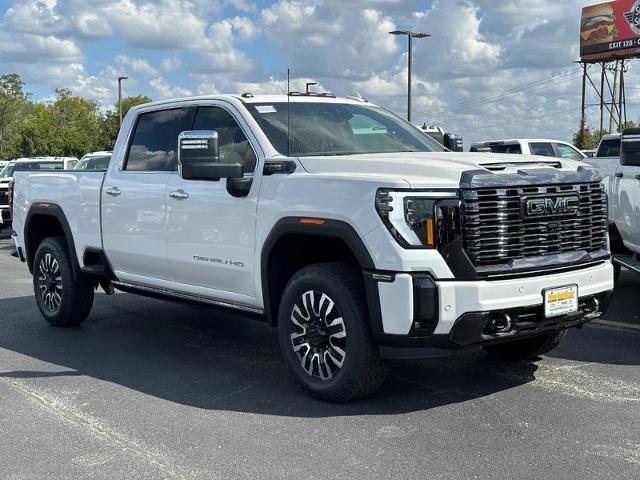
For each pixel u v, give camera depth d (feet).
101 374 19.42
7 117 353.51
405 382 18.03
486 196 14.98
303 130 18.89
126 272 22.49
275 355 21.21
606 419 15.30
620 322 24.47
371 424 15.21
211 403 16.83
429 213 14.76
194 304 20.49
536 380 18.06
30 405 16.88
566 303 15.88
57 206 24.53
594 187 17.03
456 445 14.03
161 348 22.18
